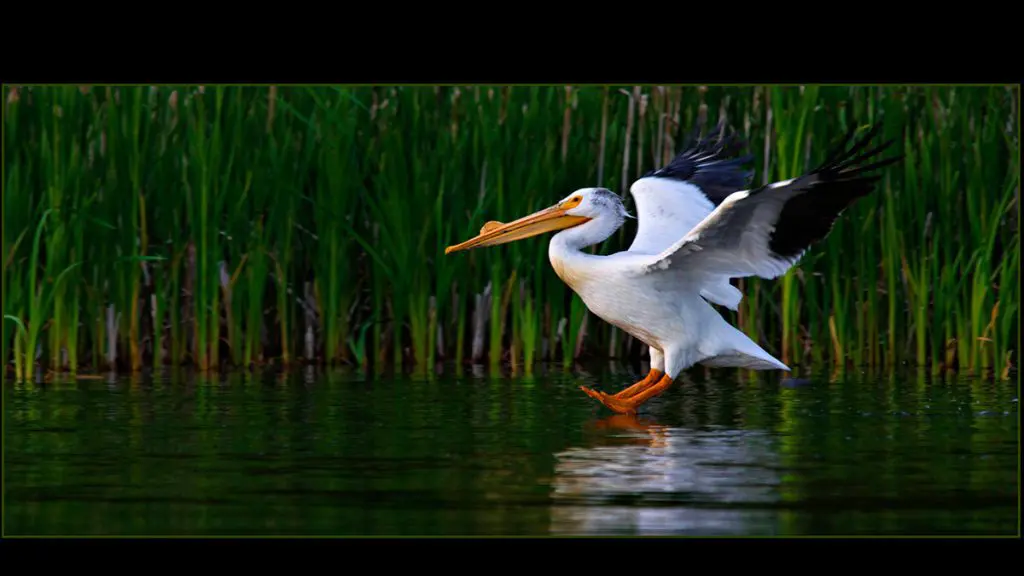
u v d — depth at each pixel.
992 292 14.62
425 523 7.54
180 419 10.89
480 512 7.77
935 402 11.82
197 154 14.65
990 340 14.45
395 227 14.94
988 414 11.09
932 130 15.02
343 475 8.71
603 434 10.16
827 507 7.87
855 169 10.12
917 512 7.74
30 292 14.09
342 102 14.71
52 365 14.55
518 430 10.36
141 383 13.34
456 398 12.12
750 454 9.36
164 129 14.91
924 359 14.99
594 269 11.73
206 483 8.48
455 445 9.70
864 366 15.07
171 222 14.92
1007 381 13.45
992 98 14.90
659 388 11.50
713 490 8.28
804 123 14.57
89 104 14.71
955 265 14.77
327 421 10.79
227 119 14.78
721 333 11.66
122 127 14.66
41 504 7.97
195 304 14.78
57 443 9.82
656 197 12.54
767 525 7.49
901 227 15.13
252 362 15.05
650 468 8.88
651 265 11.31
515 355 15.12
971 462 9.05
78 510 7.83
